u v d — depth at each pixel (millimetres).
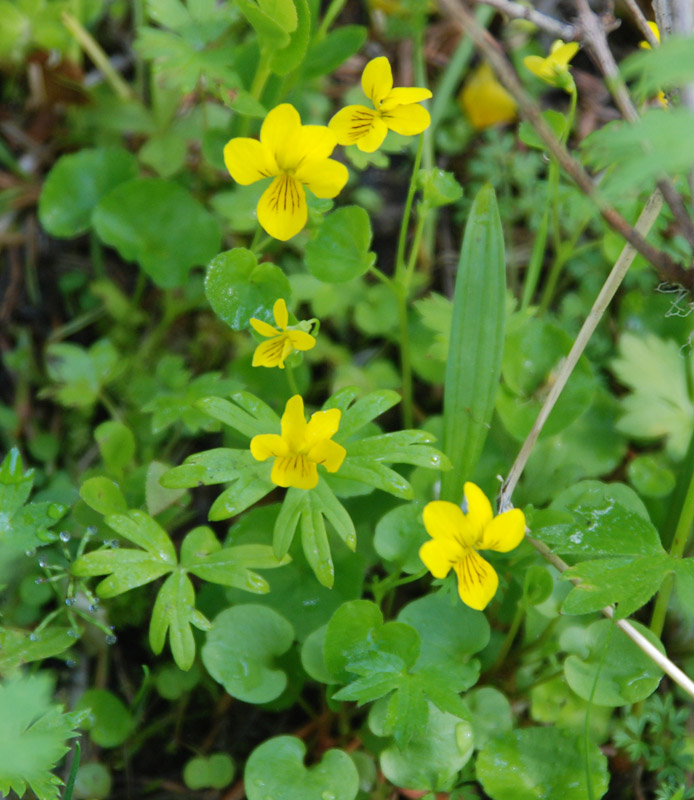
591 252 302
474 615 244
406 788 234
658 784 253
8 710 203
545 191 287
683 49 180
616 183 181
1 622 256
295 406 222
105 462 270
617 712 252
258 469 237
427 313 269
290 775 234
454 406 244
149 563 236
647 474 266
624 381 274
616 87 215
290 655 252
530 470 268
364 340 303
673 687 260
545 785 234
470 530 222
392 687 229
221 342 302
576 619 253
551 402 240
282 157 230
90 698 253
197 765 252
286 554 237
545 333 268
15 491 240
